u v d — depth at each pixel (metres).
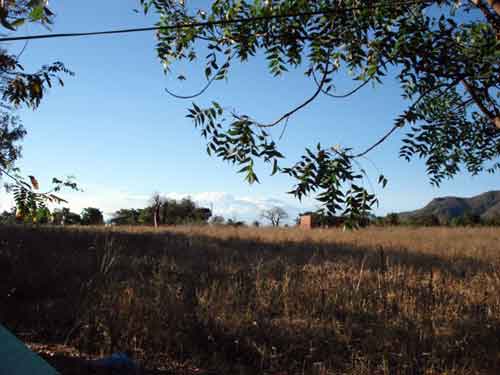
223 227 23.77
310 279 8.25
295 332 5.71
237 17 3.13
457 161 4.06
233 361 5.14
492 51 2.83
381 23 2.99
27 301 6.84
